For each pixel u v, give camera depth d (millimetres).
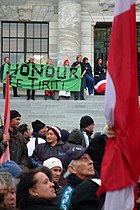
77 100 41531
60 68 42125
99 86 44500
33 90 42062
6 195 9828
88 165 11750
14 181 10078
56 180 13930
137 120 10422
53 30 55656
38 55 55906
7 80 19688
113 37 10719
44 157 18703
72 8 53406
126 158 10281
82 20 55094
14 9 55750
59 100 41156
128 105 10406
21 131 21984
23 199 10227
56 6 55688
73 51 53281
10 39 56031
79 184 11141
